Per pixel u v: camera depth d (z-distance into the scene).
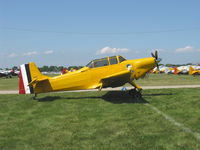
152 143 4.39
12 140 4.75
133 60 10.82
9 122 6.30
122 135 4.91
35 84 10.30
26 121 6.39
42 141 4.64
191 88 13.59
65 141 4.61
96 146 4.29
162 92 12.09
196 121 5.98
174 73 41.16
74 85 10.41
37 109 8.14
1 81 27.86
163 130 5.23
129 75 9.25
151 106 8.30
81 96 11.38
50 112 7.57
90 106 8.53
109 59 10.48
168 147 4.16
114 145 4.32
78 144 4.42
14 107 8.59
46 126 5.81
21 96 11.65
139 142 4.45
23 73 10.39
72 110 7.82
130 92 10.51
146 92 12.29
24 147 4.33
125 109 7.81
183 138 4.65
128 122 6.01
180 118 6.34
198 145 4.23
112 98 10.49
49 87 10.36
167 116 6.63
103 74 10.37
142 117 6.55
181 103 8.65
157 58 10.89
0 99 10.65
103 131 5.25
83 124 5.92
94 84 10.37
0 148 4.30
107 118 6.53
